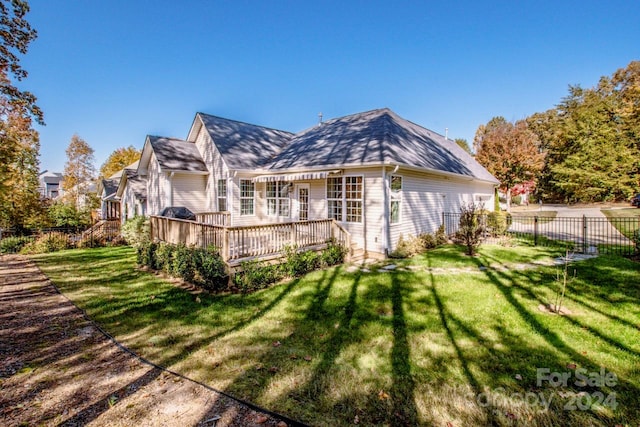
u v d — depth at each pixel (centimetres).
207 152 1716
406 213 1296
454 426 300
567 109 3981
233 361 437
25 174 2250
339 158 1235
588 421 304
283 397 350
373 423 306
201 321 592
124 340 514
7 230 1809
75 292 800
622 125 2789
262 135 1898
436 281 812
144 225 1484
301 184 1452
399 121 1666
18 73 1200
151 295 767
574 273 820
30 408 336
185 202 1662
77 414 325
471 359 427
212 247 822
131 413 325
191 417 318
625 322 533
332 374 397
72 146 3734
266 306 667
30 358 454
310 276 907
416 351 454
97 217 3441
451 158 1794
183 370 414
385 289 761
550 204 4212
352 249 1157
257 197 1625
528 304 630
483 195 2353
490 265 977
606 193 2886
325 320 583
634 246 1196
